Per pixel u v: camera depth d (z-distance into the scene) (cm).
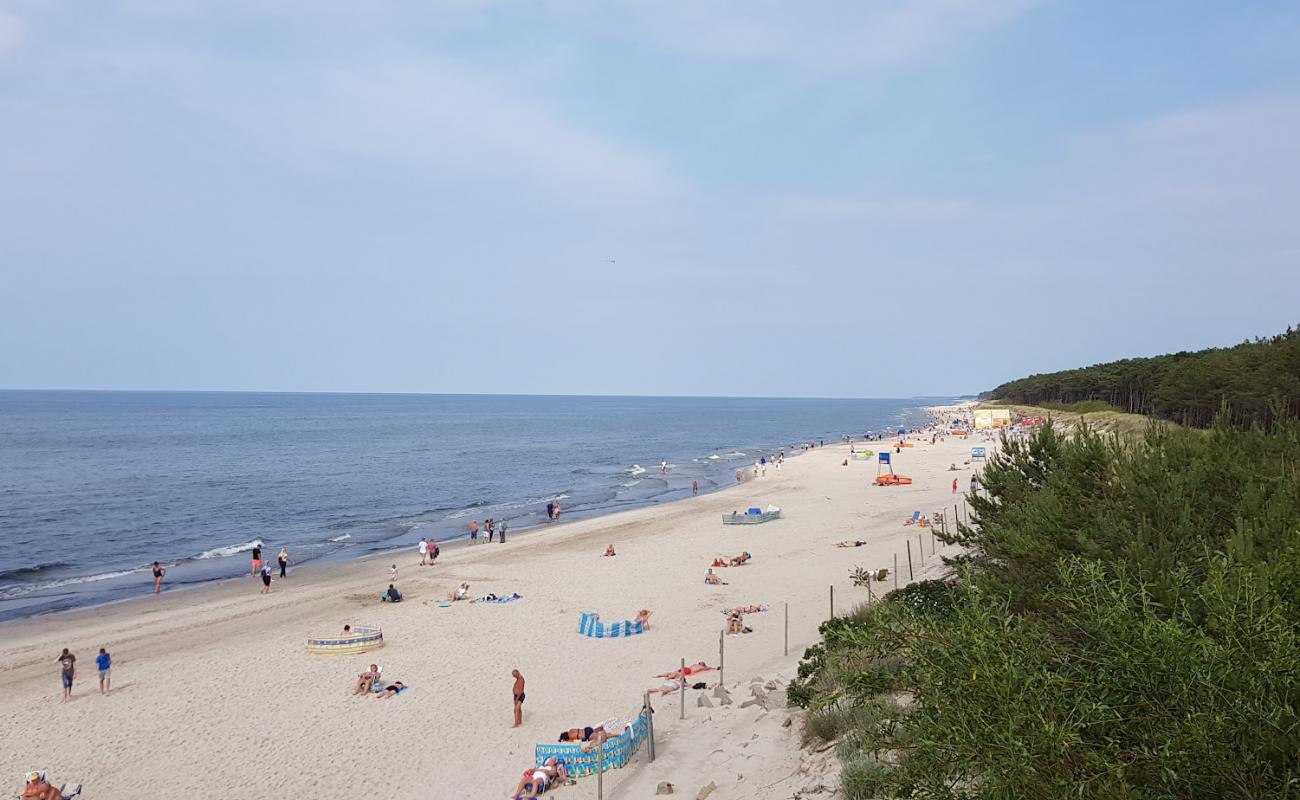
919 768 508
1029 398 16862
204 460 11362
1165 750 428
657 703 2077
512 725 2069
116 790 1808
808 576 3678
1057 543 1135
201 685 2467
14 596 3847
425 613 3275
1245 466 1245
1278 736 428
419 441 15812
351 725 2128
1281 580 578
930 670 512
